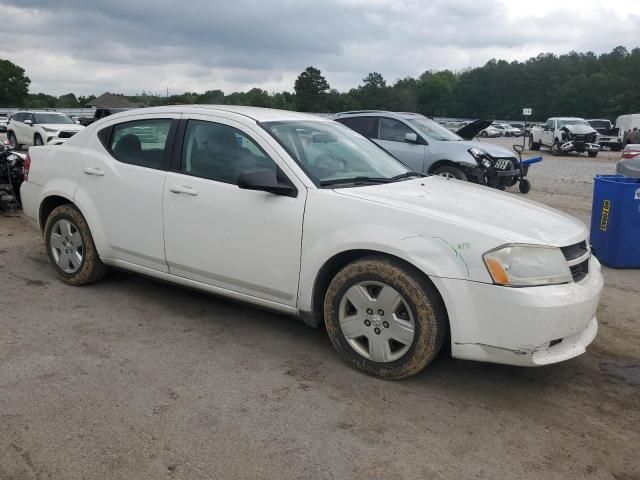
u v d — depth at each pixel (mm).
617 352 4359
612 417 3426
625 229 6629
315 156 4266
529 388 3734
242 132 4309
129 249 4801
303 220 3865
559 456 3021
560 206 11344
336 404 3445
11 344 4117
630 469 2936
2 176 8469
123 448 2955
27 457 2861
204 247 4324
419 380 3775
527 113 31281
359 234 3656
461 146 10859
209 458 2900
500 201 4156
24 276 5602
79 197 5055
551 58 130625
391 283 3584
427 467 2891
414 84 137750
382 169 4598
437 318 3504
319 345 4258
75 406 3328
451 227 3461
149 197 4582
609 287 6016
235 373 3793
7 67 102375
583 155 29203
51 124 22453
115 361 3910
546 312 3283
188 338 4316
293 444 3037
